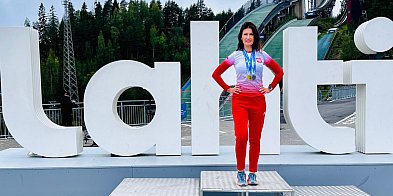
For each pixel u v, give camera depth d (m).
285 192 3.26
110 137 4.59
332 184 4.04
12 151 5.23
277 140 4.59
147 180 3.92
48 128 4.63
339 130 4.59
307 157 4.42
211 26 4.47
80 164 4.16
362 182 4.04
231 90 3.38
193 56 4.50
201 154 4.59
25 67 4.58
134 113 14.76
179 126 4.59
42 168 4.04
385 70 4.55
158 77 4.55
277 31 44.47
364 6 48.75
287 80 4.61
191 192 3.43
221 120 19.06
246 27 3.46
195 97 4.55
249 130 3.40
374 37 4.54
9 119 4.60
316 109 4.54
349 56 44.22
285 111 4.83
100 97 4.56
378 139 4.60
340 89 28.47
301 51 4.50
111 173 4.06
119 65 4.54
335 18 51.25
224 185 3.33
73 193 4.07
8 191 4.04
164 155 4.62
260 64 3.38
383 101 4.57
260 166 4.04
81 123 13.18
